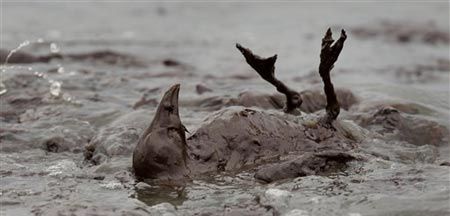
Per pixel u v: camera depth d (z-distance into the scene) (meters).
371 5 146.38
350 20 110.94
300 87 36.66
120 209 18.19
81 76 42.41
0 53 51.25
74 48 65.94
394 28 93.44
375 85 35.81
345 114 28.86
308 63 62.09
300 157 21.70
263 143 23.02
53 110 31.86
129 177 21.80
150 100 34.09
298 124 24.56
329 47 23.47
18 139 27.03
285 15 122.69
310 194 19.22
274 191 19.33
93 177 22.09
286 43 80.19
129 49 68.88
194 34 89.19
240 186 20.48
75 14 113.62
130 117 29.22
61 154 26.09
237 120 23.17
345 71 54.91
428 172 21.05
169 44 76.00
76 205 18.50
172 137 21.48
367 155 23.19
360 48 76.31
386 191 19.27
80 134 28.06
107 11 122.94
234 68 55.78
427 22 104.00
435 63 62.03
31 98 34.09
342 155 22.17
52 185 21.06
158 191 20.22
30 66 47.62
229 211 18.23
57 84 38.12
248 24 105.44
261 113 23.92
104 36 81.38
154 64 55.41
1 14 104.56
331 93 24.80
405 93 33.81
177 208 18.70
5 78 37.78
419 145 26.23
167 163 21.36
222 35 88.69
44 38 74.31
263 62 25.77
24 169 23.25
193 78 44.91
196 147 22.31
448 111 30.94
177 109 21.77
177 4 145.38
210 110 31.27
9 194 19.98
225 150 22.45
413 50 75.06
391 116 27.61
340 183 20.17
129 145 25.02
